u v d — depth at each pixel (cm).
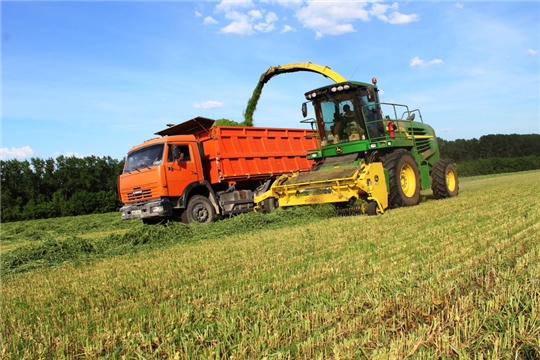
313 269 518
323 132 1155
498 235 627
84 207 2955
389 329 322
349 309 366
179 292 477
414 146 1218
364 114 1088
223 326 348
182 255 726
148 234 935
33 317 438
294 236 790
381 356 278
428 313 348
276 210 1092
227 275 538
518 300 342
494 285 396
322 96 1132
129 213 1202
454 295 378
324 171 1056
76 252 857
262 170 1374
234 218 1068
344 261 550
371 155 1076
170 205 1158
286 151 1474
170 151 1188
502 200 1077
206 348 313
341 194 984
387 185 1036
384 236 705
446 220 821
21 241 1501
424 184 1241
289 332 331
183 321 374
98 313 424
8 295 546
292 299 411
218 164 1262
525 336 295
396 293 388
